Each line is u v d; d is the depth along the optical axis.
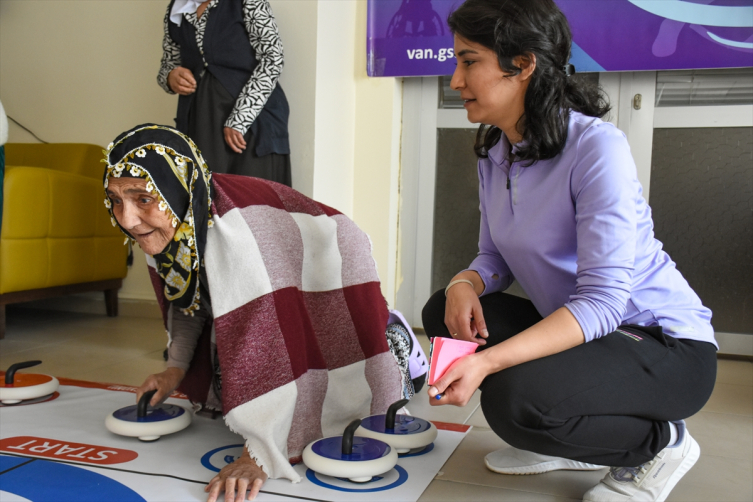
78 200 2.87
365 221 3.02
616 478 1.17
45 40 3.27
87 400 1.73
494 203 1.27
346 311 1.50
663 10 2.54
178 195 1.17
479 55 1.07
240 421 1.21
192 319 1.50
